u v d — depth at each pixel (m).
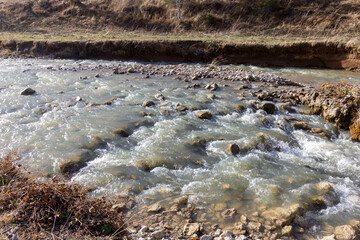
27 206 3.80
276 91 10.91
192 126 7.73
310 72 14.91
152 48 17.69
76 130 7.25
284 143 7.11
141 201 4.80
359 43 15.35
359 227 4.35
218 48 17.22
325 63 16.14
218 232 4.09
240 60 17.09
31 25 23.88
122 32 22.75
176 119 8.11
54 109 8.68
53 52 18.17
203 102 9.51
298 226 4.34
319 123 8.41
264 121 8.18
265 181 5.45
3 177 4.33
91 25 24.27
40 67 14.86
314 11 22.02
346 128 8.00
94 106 9.05
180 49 17.56
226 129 7.64
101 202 4.05
